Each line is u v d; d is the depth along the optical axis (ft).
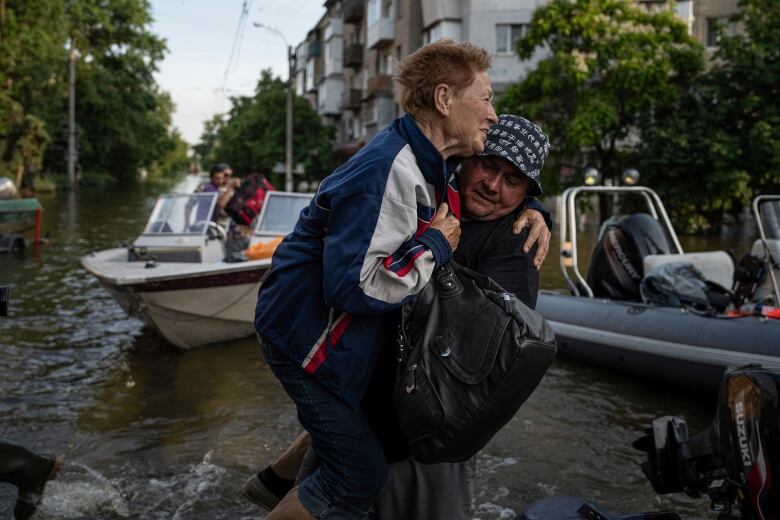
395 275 6.66
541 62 61.16
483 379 6.86
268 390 18.47
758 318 17.34
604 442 15.23
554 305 22.18
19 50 103.81
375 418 7.76
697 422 16.61
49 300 29.50
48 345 22.54
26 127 111.75
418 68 7.34
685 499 12.65
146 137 176.35
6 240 43.80
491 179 7.90
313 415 7.32
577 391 18.79
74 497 12.24
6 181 48.49
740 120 57.36
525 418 16.66
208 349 22.82
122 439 14.97
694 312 18.45
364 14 136.36
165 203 27.32
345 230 6.70
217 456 14.19
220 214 28.73
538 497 12.66
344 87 159.02
